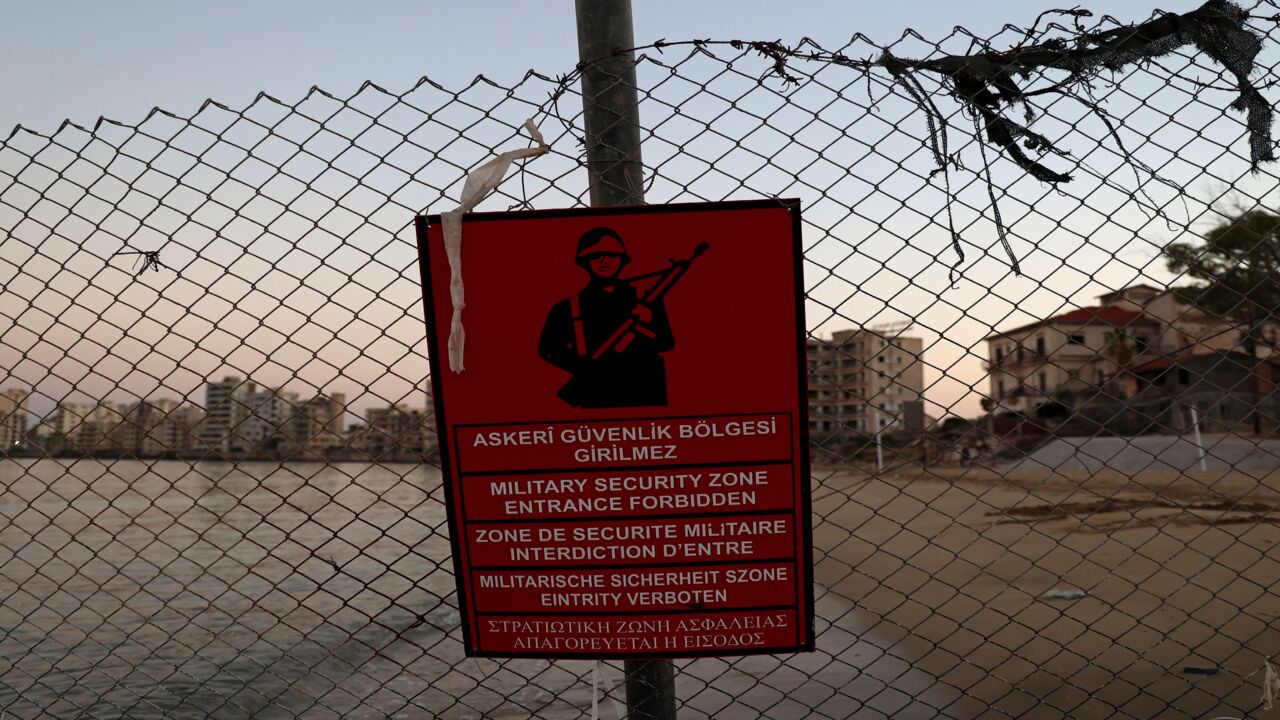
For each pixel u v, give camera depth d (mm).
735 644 2553
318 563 16656
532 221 2545
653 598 2553
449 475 2559
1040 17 2705
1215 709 4336
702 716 4988
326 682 6773
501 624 2588
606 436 2535
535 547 2562
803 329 2545
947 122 2658
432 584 13539
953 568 11336
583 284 2539
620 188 2623
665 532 2545
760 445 2529
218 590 13352
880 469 2688
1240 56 2721
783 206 2553
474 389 2549
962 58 2686
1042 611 7703
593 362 2535
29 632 9484
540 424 2545
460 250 2543
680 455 2535
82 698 6449
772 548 2543
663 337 2533
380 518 27391
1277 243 2734
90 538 23844
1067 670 5504
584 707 5512
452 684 6359
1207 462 19359
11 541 23125
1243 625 6465
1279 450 12484
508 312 2549
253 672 7266
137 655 8203
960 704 4875
